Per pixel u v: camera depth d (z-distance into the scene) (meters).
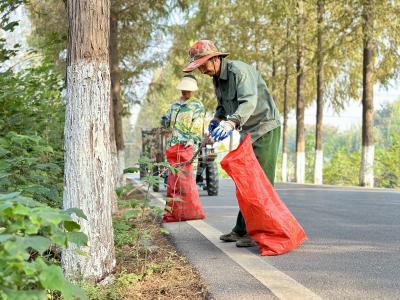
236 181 4.45
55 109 7.35
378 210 8.00
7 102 5.92
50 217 1.70
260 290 3.32
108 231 3.73
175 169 4.60
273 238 4.51
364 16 18.17
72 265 3.62
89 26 3.63
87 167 3.61
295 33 23.20
